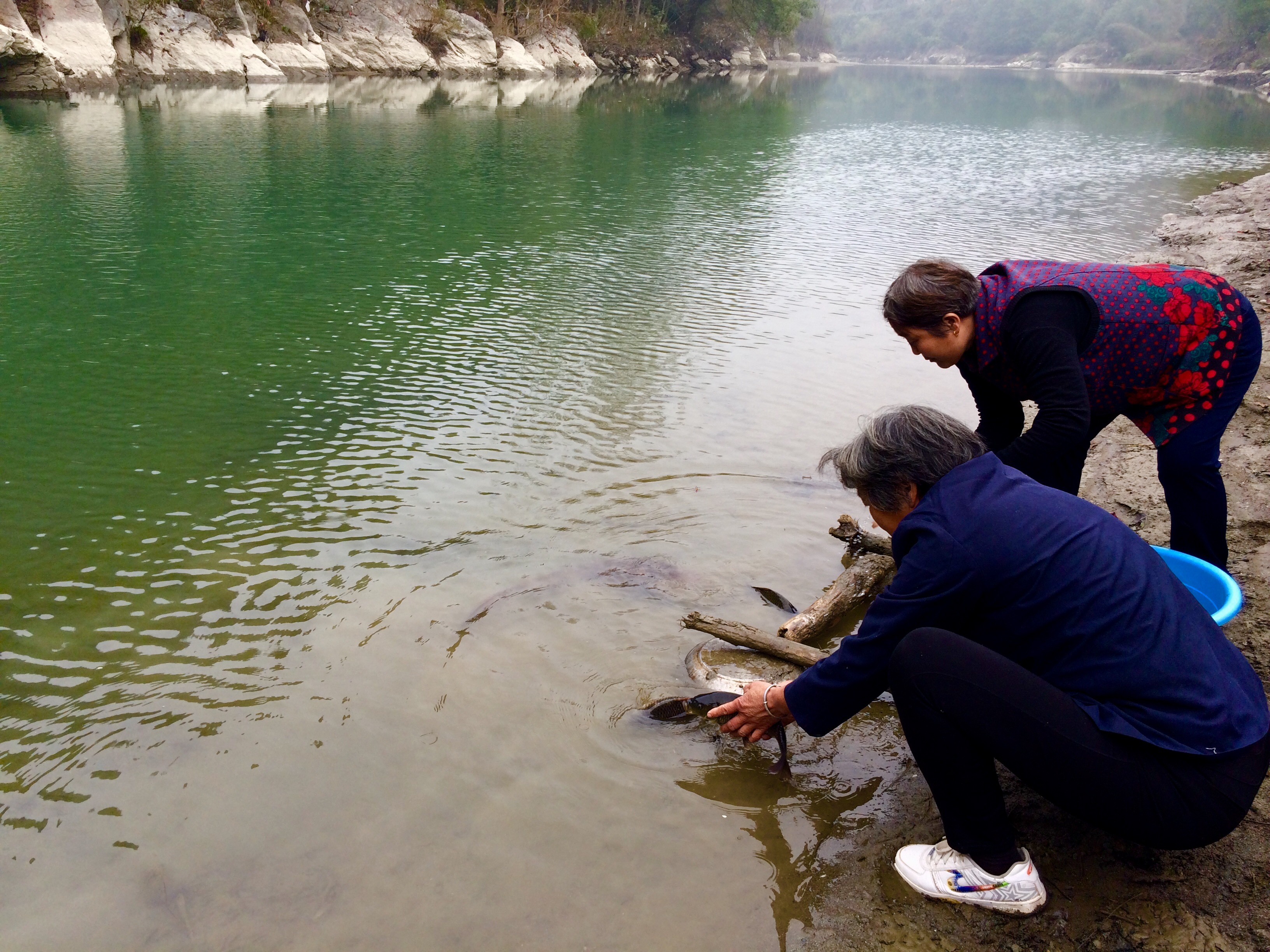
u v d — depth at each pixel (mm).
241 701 3461
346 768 3129
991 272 3055
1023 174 20062
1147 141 27469
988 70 119875
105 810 2961
